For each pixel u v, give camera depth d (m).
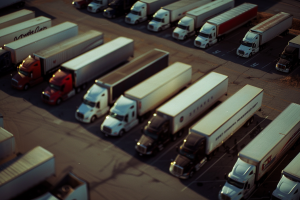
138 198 32.75
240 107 38.78
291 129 35.91
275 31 59.12
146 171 35.88
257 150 33.22
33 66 48.28
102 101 43.09
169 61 54.78
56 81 45.59
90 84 49.97
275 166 36.72
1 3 68.12
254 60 55.69
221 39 61.19
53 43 55.56
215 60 55.47
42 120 42.97
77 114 42.75
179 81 45.50
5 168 30.42
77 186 29.09
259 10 72.75
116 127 39.94
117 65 53.78
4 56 50.62
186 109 39.03
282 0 77.62
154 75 44.97
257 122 42.78
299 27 66.44
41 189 31.38
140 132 41.34
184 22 60.69
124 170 35.91
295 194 30.86
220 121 36.81
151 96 41.94
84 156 37.59
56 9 72.19
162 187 34.03
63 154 37.75
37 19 60.94
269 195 32.38
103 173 35.47
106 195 32.91
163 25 63.66
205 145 35.59
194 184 34.44
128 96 41.44
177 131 39.47
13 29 56.78
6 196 29.38
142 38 61.66
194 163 35.16
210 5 65.31
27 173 30.23
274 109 45.03
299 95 47.69
